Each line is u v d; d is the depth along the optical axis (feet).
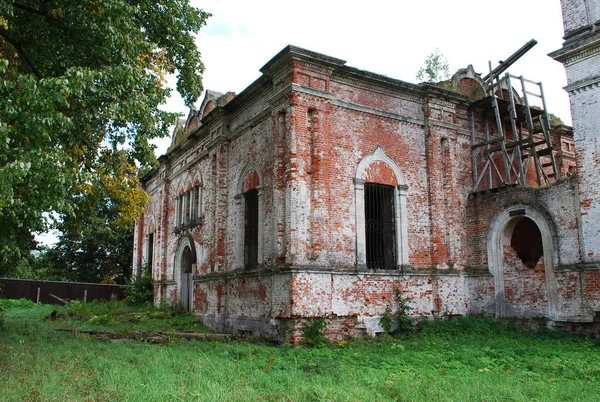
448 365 34.40
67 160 35.37
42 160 31.86
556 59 51.01
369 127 54.60
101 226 137.80
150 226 98.58
